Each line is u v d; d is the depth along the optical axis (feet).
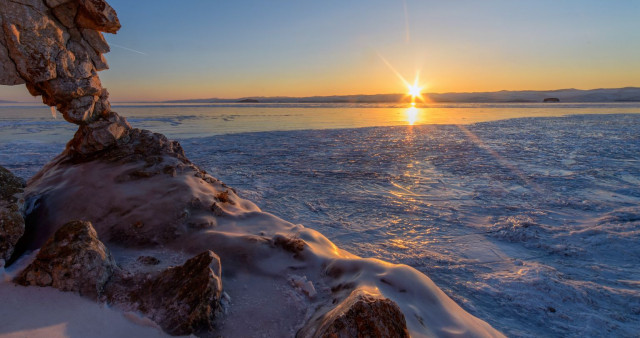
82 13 14.20
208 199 14.17
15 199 10.69
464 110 189.78
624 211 21.22
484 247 16.63
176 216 12.76
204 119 111.75
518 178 30.96
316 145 52.19
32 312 7.45
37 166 32.30
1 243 9.88
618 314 11.28
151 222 12.44
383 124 93.97
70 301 7.95
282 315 8.44
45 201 13.24
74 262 8.35
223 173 31.91
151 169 15.20
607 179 30.32
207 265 8.45
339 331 6.61
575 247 16.42
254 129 77.82
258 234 12.39
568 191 26.48
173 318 7.62
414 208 22.49
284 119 115.34
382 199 24.47
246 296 9.09
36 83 14.02
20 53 12.69
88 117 15.97
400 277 9.37
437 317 8.41
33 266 8.49
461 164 37.60
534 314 11.16
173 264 10.47
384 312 6.93
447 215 21.18
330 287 9.80
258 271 10.30
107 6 14.38
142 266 10.11
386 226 19.27
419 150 47.65
